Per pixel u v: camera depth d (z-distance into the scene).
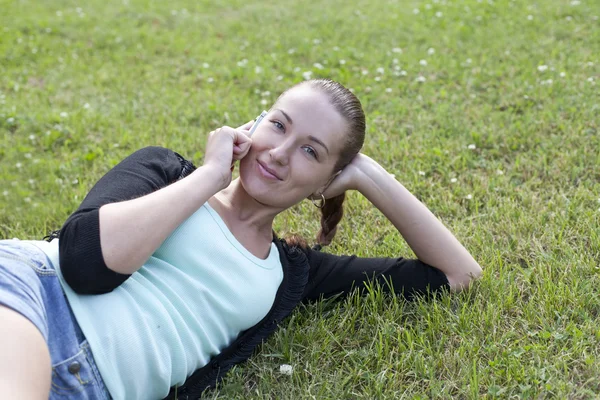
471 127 4.09
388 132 4.11
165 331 1.92
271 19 7.28
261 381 2.21
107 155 4.01
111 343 1.83
